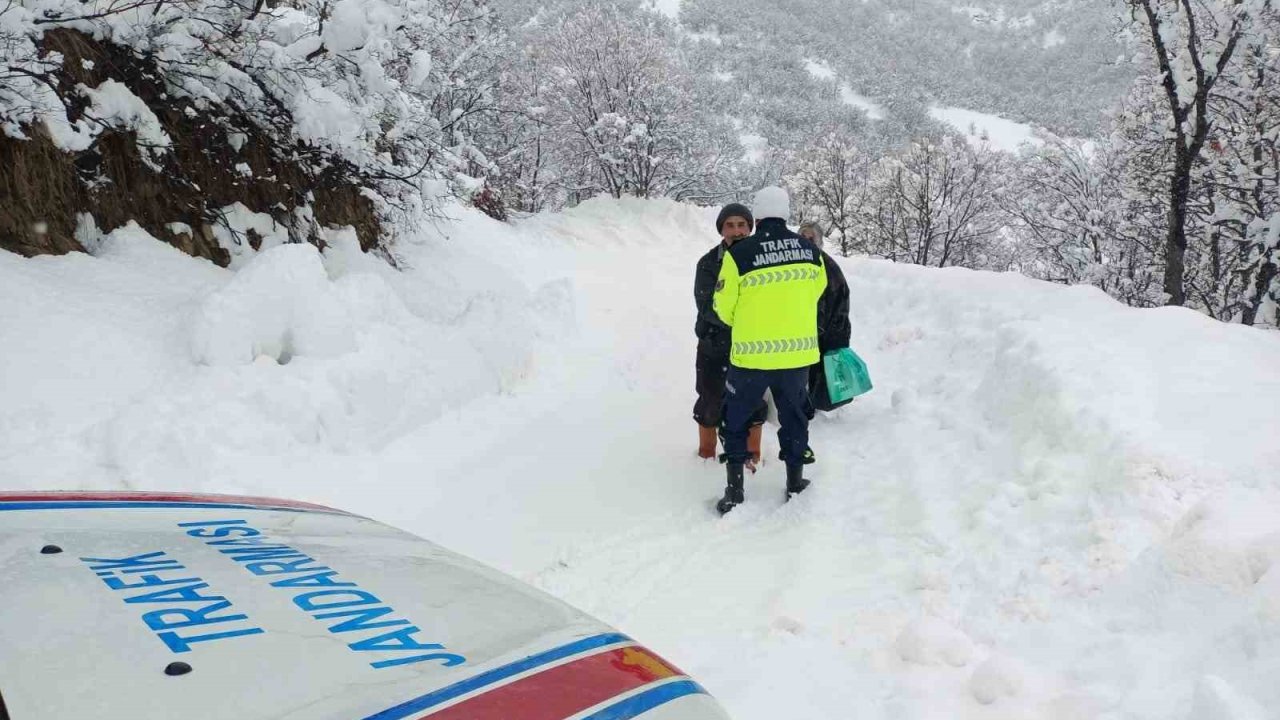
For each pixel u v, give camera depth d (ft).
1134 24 40.06
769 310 14.39
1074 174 59.36
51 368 12.84
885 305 28.66
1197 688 7.38
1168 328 18.25
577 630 5.73
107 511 6.91
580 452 18.03
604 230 52.21
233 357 14.89
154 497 7.54
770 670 9.73
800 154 97.50
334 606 5.39
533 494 15.64
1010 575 11.23
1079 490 12.65
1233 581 9.00
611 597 11.84
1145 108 46.93
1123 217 54.13
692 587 12.14
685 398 23.08
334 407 15.26
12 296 13.61
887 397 21.29
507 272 32.78
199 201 19.49
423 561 6.82
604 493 15.88
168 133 18.95
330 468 14.49
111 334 14.08
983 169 74.64
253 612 5.08
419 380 17.81
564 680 4.88
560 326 27.17
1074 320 19.85
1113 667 8.71
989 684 8.80
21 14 13.70
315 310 16.44
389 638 5.02
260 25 19.53
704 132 73.72
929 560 12.25
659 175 70.13
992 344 20.99
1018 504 13.16
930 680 9.27
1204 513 10.36
